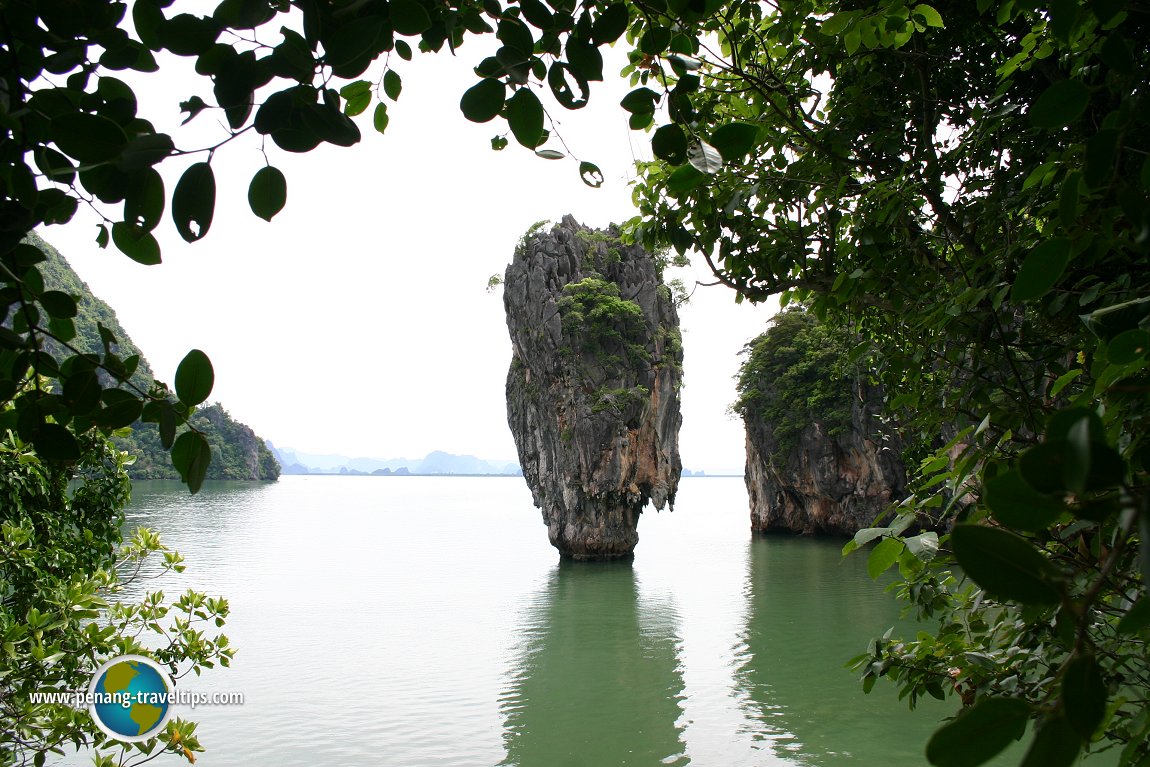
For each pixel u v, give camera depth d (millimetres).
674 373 45781
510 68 1508
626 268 45688
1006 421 2762
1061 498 727
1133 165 2148
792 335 51219
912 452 4340
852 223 4570
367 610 29812
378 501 129000
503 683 19828
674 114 1750
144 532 7180
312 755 14828
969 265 3533
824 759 14023
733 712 16938
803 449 50281
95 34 1332
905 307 4152
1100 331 1646
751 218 4473
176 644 6309
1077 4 1266
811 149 4418
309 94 1324
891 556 2316
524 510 109875
